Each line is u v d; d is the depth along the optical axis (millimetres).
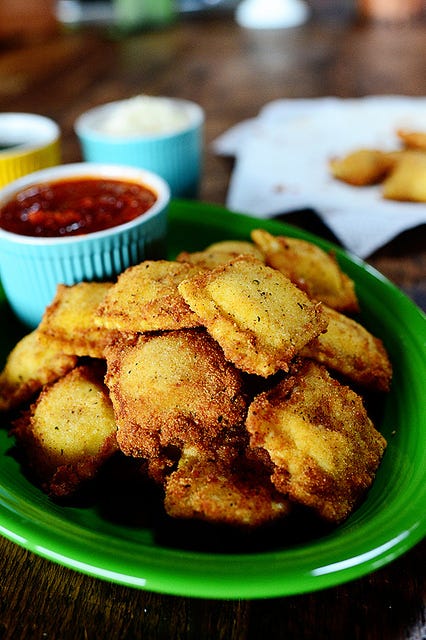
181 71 756
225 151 527
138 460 257
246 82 716
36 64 794
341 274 316
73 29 952
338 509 223
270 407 235
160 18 953
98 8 1053
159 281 271
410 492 219
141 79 731
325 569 190
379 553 194
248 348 237
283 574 189
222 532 225
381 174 438
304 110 595
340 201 421
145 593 213
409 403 266
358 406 249
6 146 442
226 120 609
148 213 317
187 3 1041
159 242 328
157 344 257
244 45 854
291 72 742
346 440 237
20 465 264
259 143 521
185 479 231
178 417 243
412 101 596
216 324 244
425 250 391
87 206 336
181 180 440
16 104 658
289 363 247
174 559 198
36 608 211
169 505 227
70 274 311
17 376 290
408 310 302
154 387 247
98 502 244
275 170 474
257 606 208
